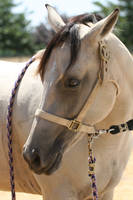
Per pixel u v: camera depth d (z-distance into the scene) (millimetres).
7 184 2785
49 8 2398
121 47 2340
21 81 2615
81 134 2230
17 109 2533
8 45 31219
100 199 2613
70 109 2057
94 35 2049
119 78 2270
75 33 2029
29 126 2445
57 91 2029
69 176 2379
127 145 2559
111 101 2205
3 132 2621
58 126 2057
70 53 2002
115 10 2000
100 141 2375
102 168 2428
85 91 2070
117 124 2389
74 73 2002
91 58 2070
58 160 2092
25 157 2033
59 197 2369
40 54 2436
